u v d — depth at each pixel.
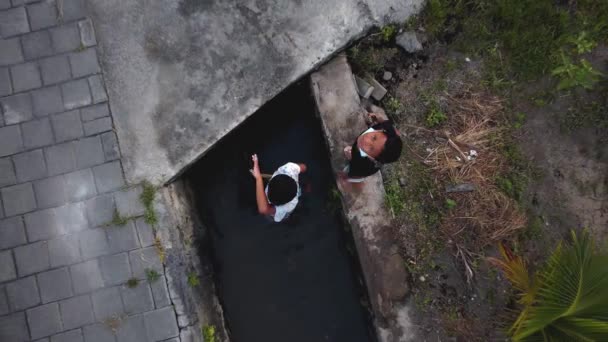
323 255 4.69
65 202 3.89
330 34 4.11
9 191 3.88
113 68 4.00
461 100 4.39
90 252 3.85
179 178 4.20
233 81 4.05
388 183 4.22
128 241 3.86
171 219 3.94
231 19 4.07
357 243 4.10
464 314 4.17
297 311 4.66
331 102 4.16
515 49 4.43
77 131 3.95
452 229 4.24
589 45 4.21
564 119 4.45
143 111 3.99
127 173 3.93
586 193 4.41
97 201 3.89
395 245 4.10
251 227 4.70
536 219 4.36
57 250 3.85
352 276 4.65
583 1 4.46
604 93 4.45
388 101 4.45
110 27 4.03
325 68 4.18
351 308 4.64
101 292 3.83
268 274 4.69
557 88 4.29
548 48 4.41
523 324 3.30
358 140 3.33
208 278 4.35
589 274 3.12
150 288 3.84
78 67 4.00
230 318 4.61
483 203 4.25
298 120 4.64
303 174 4.65
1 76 3.98
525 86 4.46
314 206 4.69
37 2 4.04
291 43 4.09
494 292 4.21
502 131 4.40
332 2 4.12
